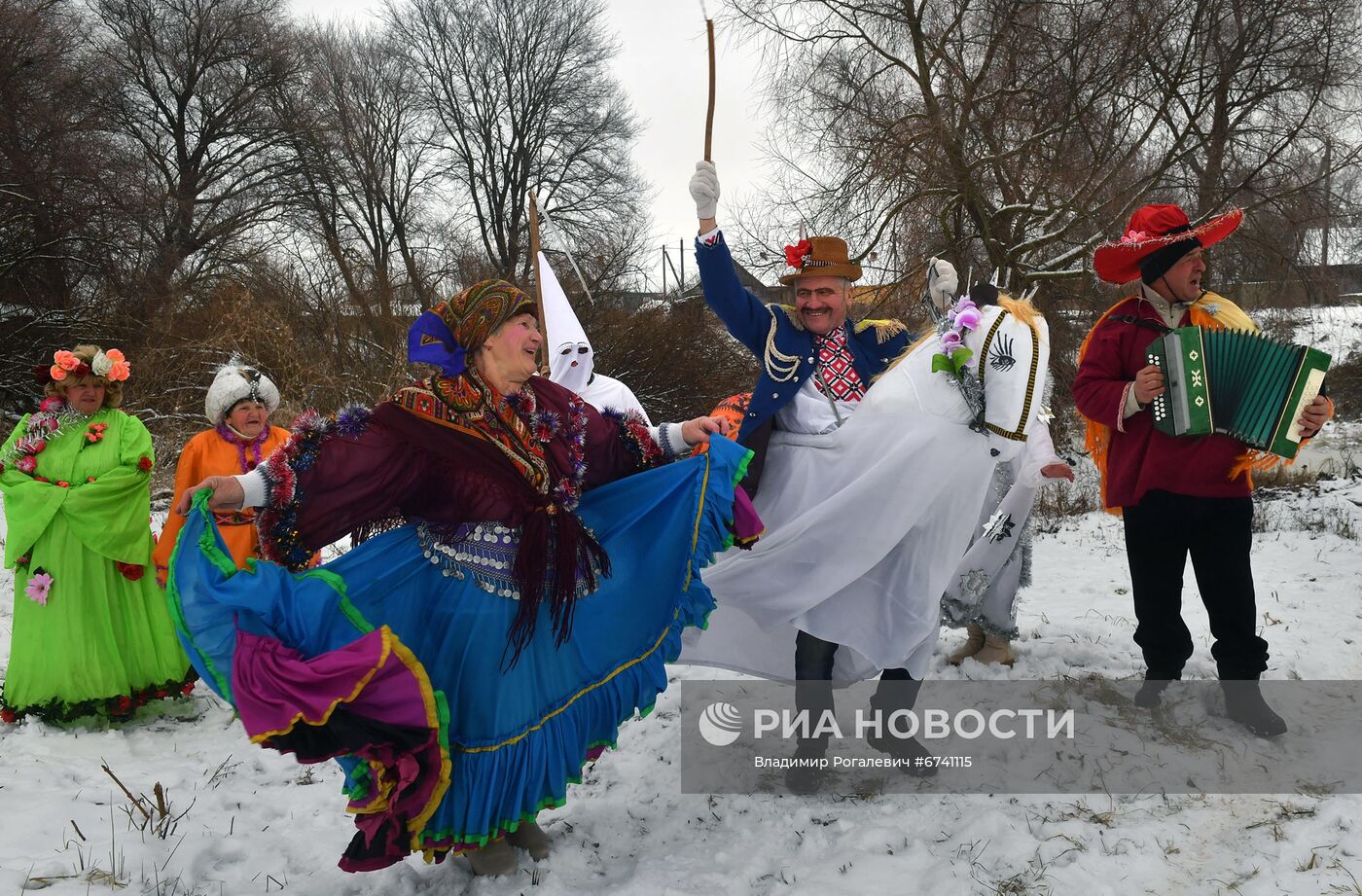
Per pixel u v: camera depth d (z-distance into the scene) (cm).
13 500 540
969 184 1533
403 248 2883
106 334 1980
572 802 438
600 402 605
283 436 593
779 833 400
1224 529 464
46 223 2067
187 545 316
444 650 350
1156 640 488
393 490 344
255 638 312
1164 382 453
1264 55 1534
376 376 1648
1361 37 1536
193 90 3116
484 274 2444
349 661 310
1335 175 1609
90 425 557
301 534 337
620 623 380
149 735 536
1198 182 1603
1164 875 355
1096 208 1527
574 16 3225
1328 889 334
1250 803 401
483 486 349
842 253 459
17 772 474
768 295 1656
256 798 447
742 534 403
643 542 394
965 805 413
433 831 344
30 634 541
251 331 1580
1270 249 1602
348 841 403
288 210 3091
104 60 2867
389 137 3164
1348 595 700
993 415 430
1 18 2227
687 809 423
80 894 355
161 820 409
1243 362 446
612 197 3259
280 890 366
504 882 364
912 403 438
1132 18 1515
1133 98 1550
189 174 3080
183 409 1602
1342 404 2100
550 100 3238
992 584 553
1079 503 1229
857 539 433
